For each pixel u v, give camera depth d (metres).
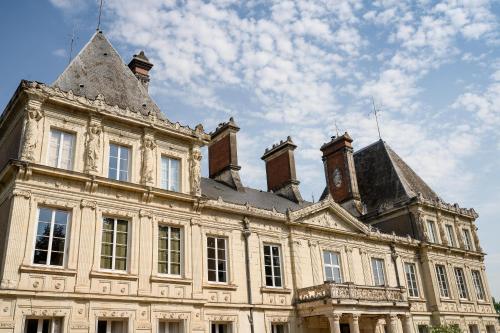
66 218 18.06
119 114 20.41
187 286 20.17
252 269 23.61
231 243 23.27
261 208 25.19
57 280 16.88
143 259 19.25
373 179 40.50
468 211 39.94
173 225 20.94
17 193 16.91
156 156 21.38
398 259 32.12
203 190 25.62
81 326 16.78
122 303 18.08
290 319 24.06
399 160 41.72
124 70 24.47
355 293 24.12
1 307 15.41
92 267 17.81
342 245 28.73
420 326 31.83
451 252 36.12
